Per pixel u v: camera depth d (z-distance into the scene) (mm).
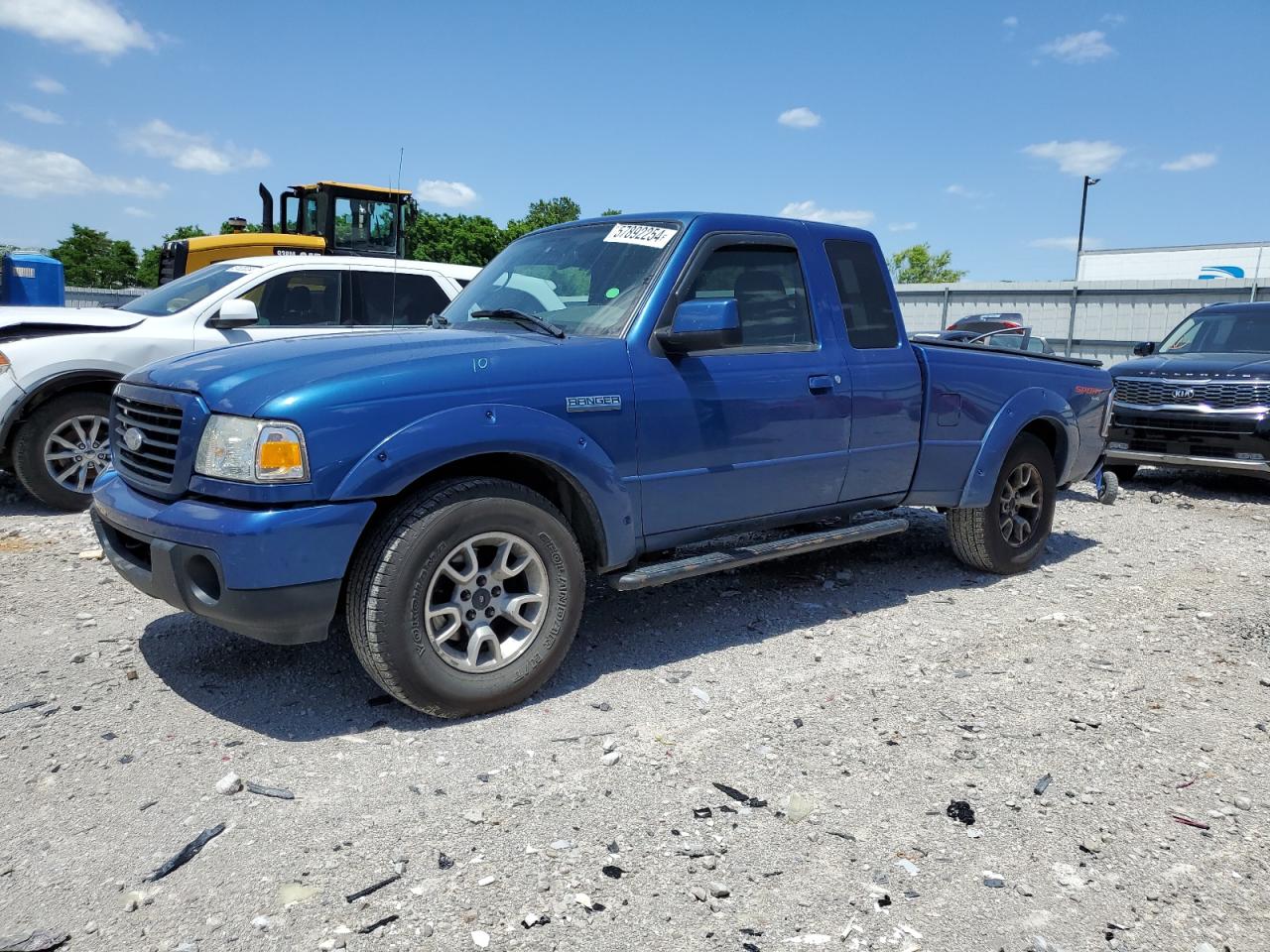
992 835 2883
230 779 3023
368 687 3834
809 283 4699
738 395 4246
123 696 3707
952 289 28672
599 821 2893
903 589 5445
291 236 13109
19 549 5855
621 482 3879
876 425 4852
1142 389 9508
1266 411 8734
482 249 54562
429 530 3307
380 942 2330
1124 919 2502
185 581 3262
